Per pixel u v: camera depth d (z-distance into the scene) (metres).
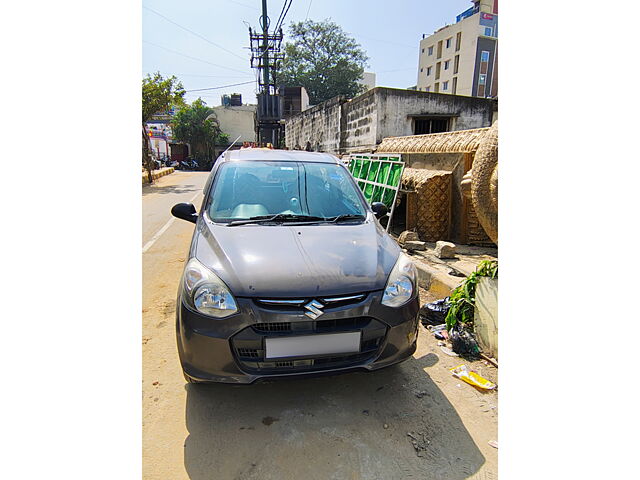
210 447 1.90
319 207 2.88
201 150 29.41
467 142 5.41
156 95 14.26
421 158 6.44
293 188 3.00
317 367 1.97
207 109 29.25
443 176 5.54
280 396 2.29
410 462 1.83
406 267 2.34
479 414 2.17
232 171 3.11
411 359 2.74
